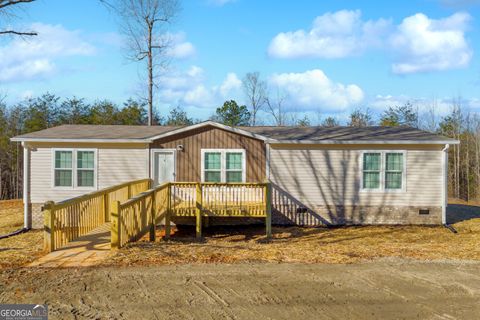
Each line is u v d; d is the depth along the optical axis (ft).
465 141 135.23
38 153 51.78
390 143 50.88
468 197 129.59
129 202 30.99
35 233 47.83
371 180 51.88
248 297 20.42
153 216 37.40
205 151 52.26
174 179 52.31
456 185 129.29
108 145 52.24
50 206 28.09
